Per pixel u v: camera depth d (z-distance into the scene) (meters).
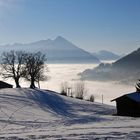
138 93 73.56
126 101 70.94
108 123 39.59
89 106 84.69
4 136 27.22
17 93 89.69
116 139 23.00
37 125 41.97
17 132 31.69
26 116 56.88
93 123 41.44
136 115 69.19
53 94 94.88
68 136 25.59
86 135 25.59
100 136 24.58
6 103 71.44
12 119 50.78
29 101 78.88
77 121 46.06
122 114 70.94
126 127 32.03
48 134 27.56
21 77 118.50
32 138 25.47
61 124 42.19
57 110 72.88
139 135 24.64
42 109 70.19
